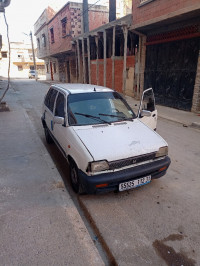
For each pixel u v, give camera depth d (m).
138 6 9.91
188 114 8.77
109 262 2.26
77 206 3.16
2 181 3.56
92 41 18.33
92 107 3.87
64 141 3.62
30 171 3.89
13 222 2.65
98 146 3.01
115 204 3.16
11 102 11.71
